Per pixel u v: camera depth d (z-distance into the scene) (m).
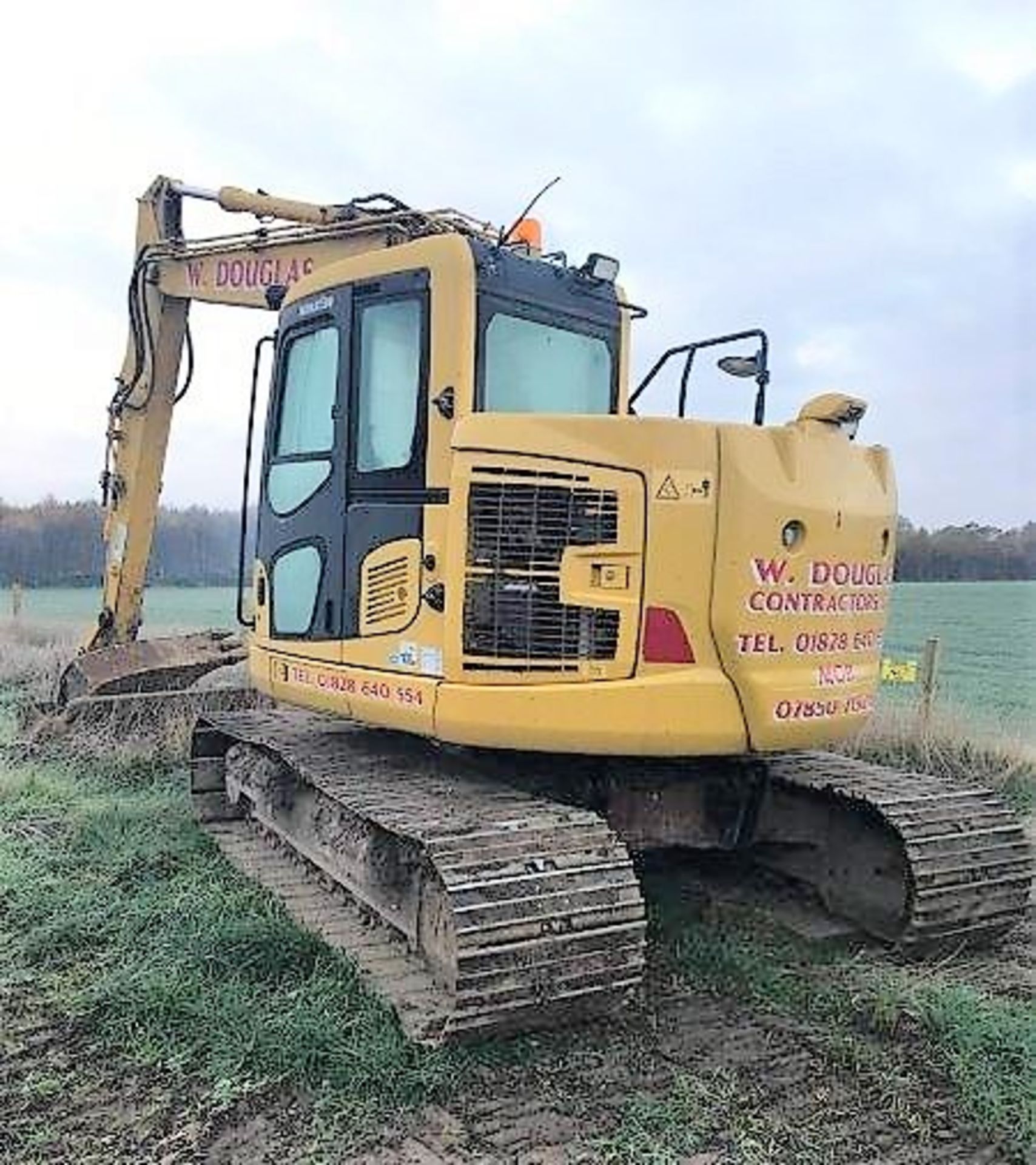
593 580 4.96
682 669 4.96
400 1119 4.01
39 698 11.87
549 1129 3.95
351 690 5.58
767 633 5.02
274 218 7.84
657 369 5.88
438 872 4.43
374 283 5.63
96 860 6.73
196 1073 4.30
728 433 4.98
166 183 9.17
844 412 5.27
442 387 5.28
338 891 5.95
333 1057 4.30
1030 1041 4.54
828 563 5.17
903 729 10.29
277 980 5.04
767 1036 4.66
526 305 5.57
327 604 5.81
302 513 6.06
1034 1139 3.94
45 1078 4.26
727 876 6.49
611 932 4.46
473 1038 4.36
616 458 4.96
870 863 5.70
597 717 4.92
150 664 9.98
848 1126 4.01
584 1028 4.65
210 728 7.45
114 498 10.02
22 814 7.73
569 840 4.69
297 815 6.37
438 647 5.12
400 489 5.40
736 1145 3.87
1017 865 5.58
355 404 5.69
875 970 5.32
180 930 5.53
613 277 6.02
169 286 9.10
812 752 6.60
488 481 4.98
